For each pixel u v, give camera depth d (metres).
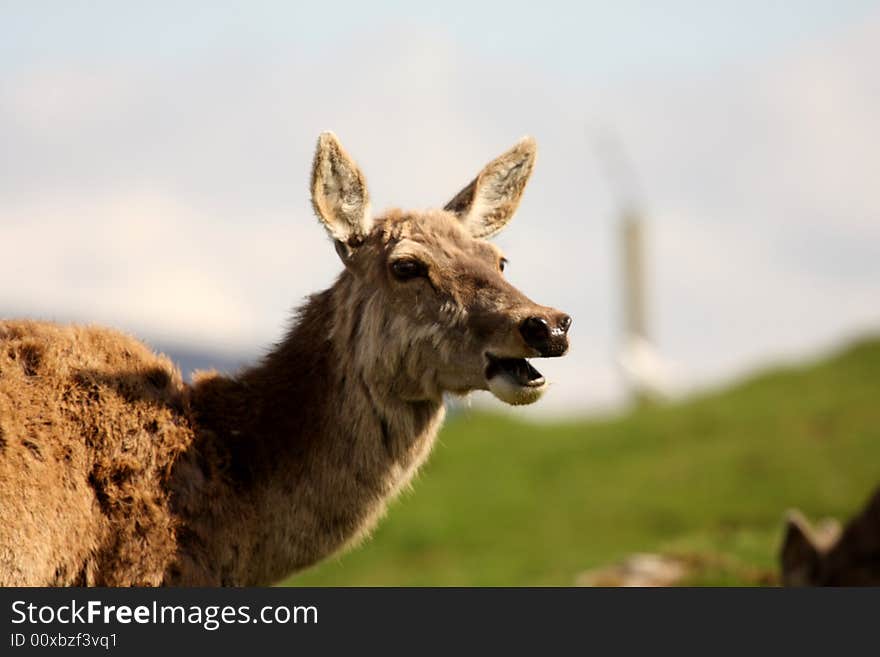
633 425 101.56
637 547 72.38
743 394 104.62
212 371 25.88
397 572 75.81
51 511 22.28
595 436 100.38
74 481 22.83
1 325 24.27
